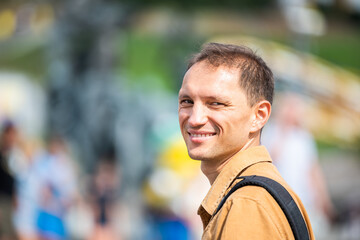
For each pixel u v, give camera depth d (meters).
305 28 15.63
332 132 15.48
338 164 15.45
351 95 15.67
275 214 2.51
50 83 14.79
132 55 14.78
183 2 15.27
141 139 14.16
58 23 15.02
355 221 14.96
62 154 12.42
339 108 15.56
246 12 15.60
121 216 13.59
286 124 11.94
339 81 15.66
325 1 16.11
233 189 2.65
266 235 2.44
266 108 2.88
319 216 12.85
